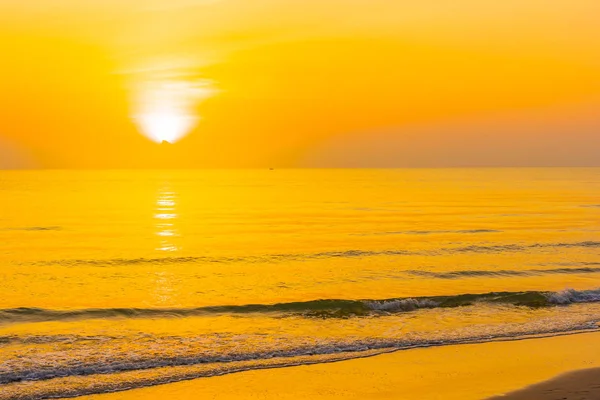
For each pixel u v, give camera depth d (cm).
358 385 1466
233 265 3369
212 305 2352
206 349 1745
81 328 2014
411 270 3180
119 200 10062
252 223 5884
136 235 4891
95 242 4431
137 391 1417
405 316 2180
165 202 9494
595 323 2059
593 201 9306
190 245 4238
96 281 2919
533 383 1474
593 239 4431
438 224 5662
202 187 16312
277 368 1588
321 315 2188
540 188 14838
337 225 5631
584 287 2739
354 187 15900
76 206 8519
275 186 16875
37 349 1744
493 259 3534
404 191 13312
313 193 12450
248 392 1418
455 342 1834
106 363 1611
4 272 3155
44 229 5338
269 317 2164
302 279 2953
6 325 2056
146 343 1816
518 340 1859
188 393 1408
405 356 1695
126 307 2339
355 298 2525
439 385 1464
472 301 2369
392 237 4644
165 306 2369
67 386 1439
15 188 15400
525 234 4784
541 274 3053
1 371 1531
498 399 1369
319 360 1655
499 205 8412
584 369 1586
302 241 4441
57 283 2870
